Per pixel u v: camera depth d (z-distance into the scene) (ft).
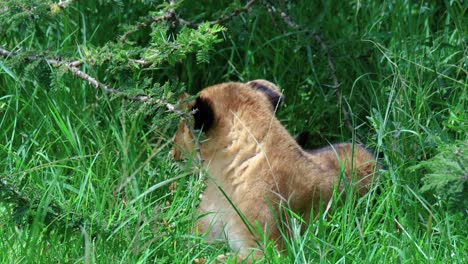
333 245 32.58
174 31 42.78
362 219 34.55
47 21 37.99
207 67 46.62
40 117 39.99
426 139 38.81
